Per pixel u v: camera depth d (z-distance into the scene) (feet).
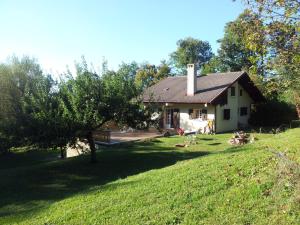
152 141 88.84
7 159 90.43
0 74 89.92
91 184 51.44
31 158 91.45
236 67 180.45
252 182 26.89
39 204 41.73
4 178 58.80
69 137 58.75
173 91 120.78
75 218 26.68
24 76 97.04
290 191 23.49
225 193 26.08
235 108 115.75
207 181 29.45
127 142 89.25
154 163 62.69
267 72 23.08
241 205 23.56
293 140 44.04
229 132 107.24
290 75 23.07
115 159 67.97
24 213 32.37
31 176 59.00
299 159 30.91
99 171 59.52
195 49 226.38
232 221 21.58
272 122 119.44
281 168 26.08
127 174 56.13
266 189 25.07
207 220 22.44
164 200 27.12
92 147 65.77
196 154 68.90
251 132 102.63
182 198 26.76
